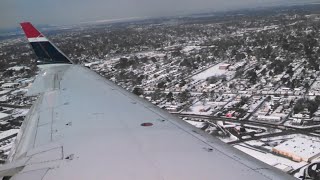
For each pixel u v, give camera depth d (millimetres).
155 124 8062
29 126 8844
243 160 5918
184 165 5590
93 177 5203
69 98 10945
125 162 5719
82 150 6395
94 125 8109
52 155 6324
